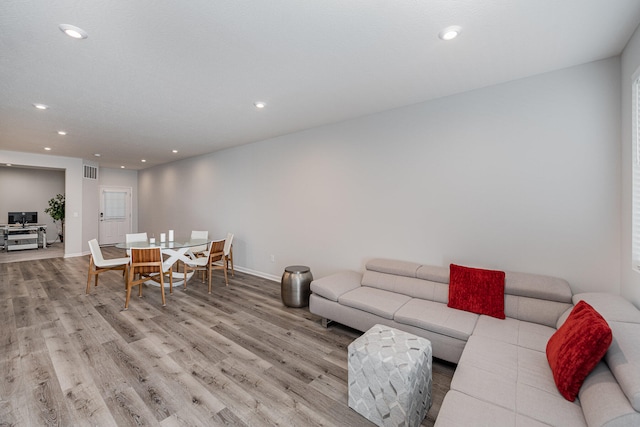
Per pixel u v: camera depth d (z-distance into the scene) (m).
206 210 6.44
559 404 1.36
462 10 1.71
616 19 1.79
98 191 7.94
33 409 1.85
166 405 1.90
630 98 2.03
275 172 4.88
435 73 2.53
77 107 3.36
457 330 2.22
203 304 3.83
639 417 1.07
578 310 1.73
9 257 6.89
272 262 5.00
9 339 2.78
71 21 1.80
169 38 2.00
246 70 2.47
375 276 3.26
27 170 8.65
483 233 2.87
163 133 4.58
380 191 3.57
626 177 2.12
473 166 2.91
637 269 1.93
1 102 3.18
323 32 1.93
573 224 2.45
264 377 2.22
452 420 1.30
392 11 1.71
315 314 3.18
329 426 1.75
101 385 2.10
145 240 5.48
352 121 3.82
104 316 3.37
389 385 1.69
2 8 1.66
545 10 1.71
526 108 2.62
